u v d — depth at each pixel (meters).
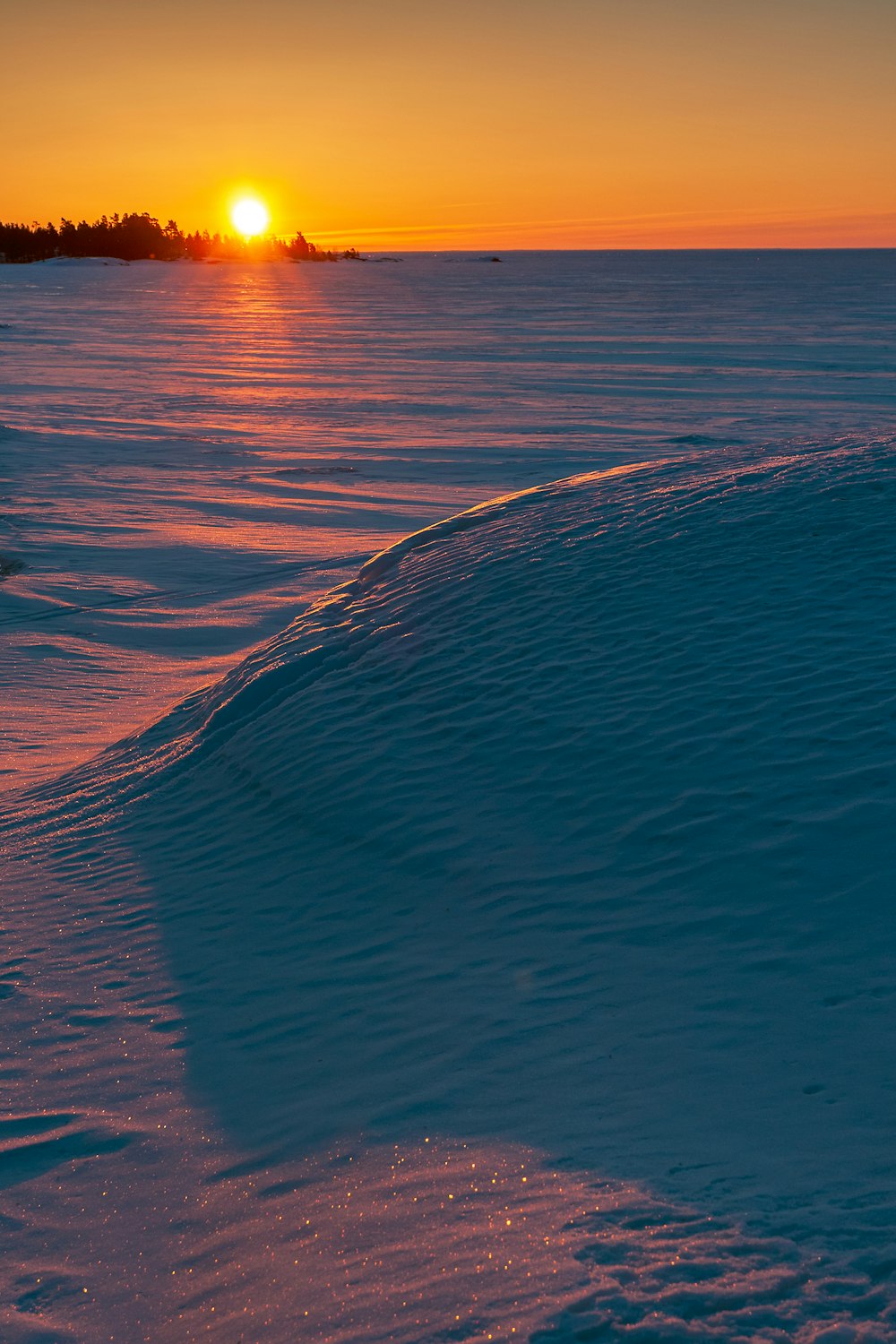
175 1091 4.73
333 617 11.18
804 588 8.44
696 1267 2.91
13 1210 4.03
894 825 5.34
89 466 33.41
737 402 46.12
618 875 5.66
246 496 29.34
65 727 13.19
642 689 7.49
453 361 65.88
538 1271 3.01
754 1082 3.88
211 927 6.38
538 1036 4.51
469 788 6.97
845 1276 2.79
